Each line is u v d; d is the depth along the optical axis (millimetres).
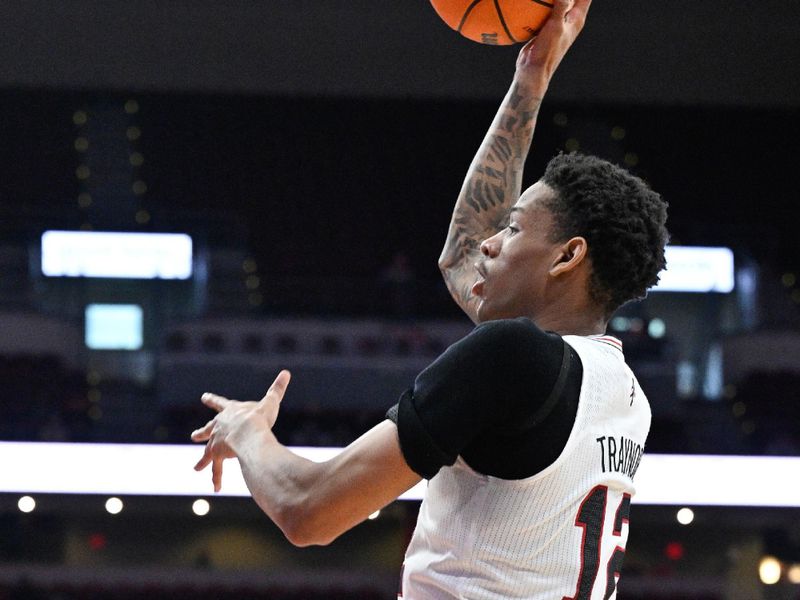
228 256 16875
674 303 16938
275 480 2080
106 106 19391
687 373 16531
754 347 16297
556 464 2041
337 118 19766
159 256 16719
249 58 17781
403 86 18281
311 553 16156
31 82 18000
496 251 2340
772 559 15734
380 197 19703
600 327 2312
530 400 2008
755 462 13859
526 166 19219
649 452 14938
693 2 16531
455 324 16078
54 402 15227
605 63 17625
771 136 19312
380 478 1983
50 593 15477
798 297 18500
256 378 15453
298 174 19656
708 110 19297
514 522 2035
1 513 15664
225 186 19562
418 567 2133
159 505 14656
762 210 19359
